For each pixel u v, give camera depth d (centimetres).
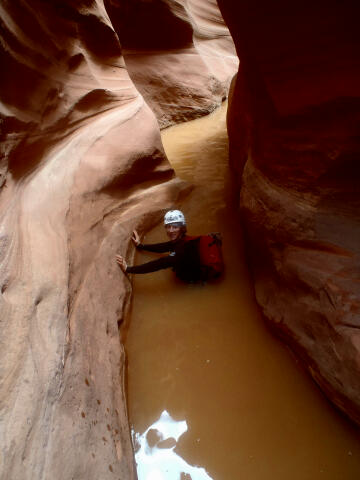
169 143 855
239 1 259
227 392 261
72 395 194
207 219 477
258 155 371
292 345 277
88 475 169
